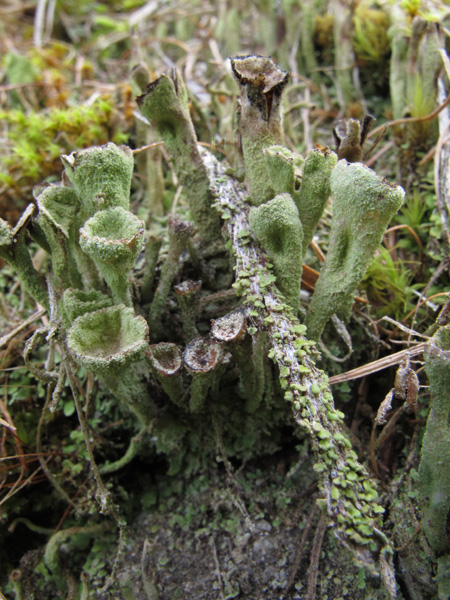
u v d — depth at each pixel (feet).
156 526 0.15
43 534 0.15
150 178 0.19
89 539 0.15
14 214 0.21
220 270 0.15
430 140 0.19
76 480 0.15
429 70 0.18
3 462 0.15
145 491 0.15
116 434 0.16
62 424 0.16
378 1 0.22
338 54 0.22
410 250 0.18
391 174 0.20
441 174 0.17
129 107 0.22
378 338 0.15
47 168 0.21
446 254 0.16
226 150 0.18
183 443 0.15
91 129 0.20
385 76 0.22
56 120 0.21
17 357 0.17
